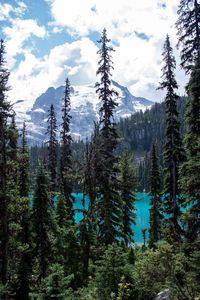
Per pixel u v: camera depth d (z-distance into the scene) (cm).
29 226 2528
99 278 1538
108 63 3116
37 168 2662
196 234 1362
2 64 2020
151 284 1270
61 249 2836
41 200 2570
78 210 3080
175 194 2777
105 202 3025
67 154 4228
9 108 2008
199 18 2028
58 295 1278
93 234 3027
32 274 2512
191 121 1903
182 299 1079
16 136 2114
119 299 1277
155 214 4531
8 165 2052
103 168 3009
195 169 1288
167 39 2756
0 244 2005
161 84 2802
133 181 4106
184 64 2072
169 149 2845
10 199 2006
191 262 1126
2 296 1886
